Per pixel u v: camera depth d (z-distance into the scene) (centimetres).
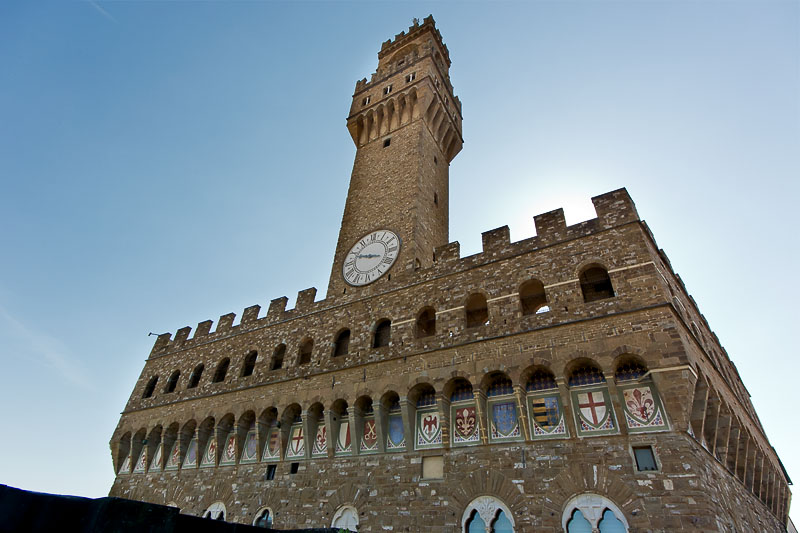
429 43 5447
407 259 3603
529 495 2256
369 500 2702
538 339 2608
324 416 3159
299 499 2975
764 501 3384
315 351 3550
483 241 3272
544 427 2427
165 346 4969
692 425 2273
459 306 3039
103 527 977
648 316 2380
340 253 4131
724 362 3788
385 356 3123
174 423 4044
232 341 4272
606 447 2216
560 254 2862
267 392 3569
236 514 3198
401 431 2878
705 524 1856
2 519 875
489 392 2723
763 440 3853
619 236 2722
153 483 3912
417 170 4294
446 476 2539
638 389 2314
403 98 5025
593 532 2038
